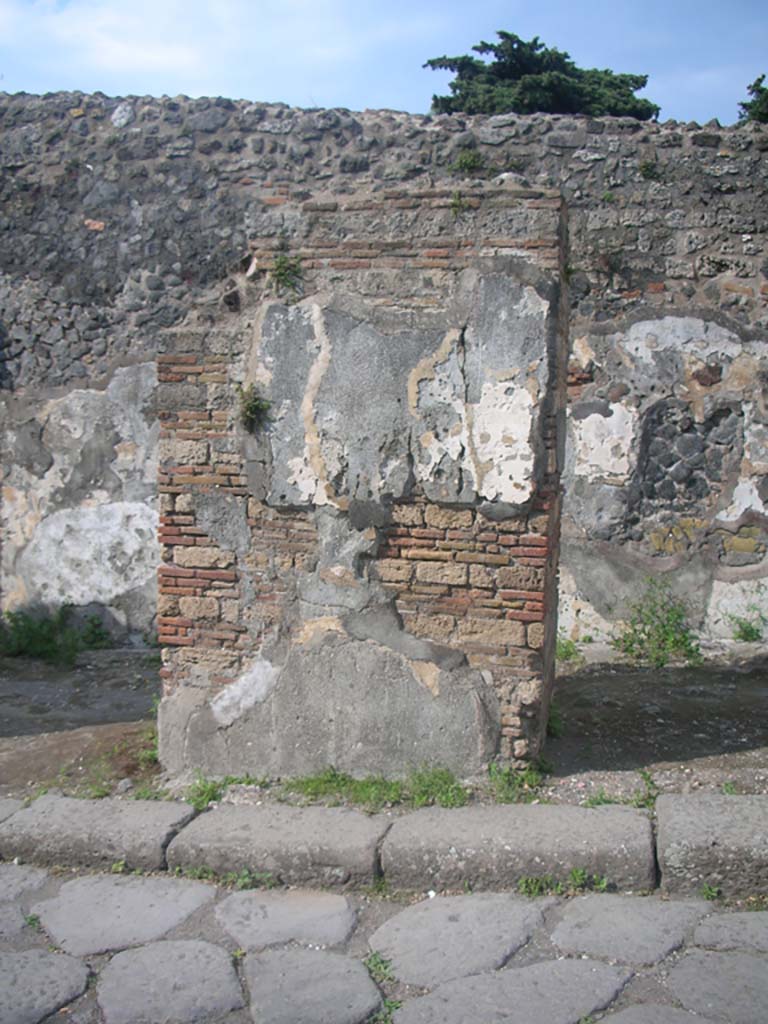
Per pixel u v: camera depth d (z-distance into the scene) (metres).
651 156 7.03
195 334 4.45
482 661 4.25
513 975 3.16
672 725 5.08
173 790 4.42
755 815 3.79
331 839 3.82
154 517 7.55
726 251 6.95
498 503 4.14
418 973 3.21
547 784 4.23
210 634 4.51
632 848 3.62
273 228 4.36
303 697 4.39
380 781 4.30
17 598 7.77
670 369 7.02
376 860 3.74
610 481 7.13
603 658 6.78
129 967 3.30
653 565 7.12
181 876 3.89
